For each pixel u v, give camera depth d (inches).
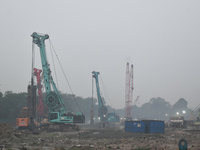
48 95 3235.7
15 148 1267.2
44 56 3331.7
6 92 6146.7
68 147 1316.4
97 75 5846.5
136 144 1521.9
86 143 1598.2
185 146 711.1
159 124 2664.9
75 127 3371.1
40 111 4170.8
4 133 1990.7
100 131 3196.4
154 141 1750.7
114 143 1598.2
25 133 2427.4
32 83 3120.1
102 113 5713.6
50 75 3331.7
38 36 3307.1
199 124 4057.6
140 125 2728.8
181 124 3914.9
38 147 1336.1
